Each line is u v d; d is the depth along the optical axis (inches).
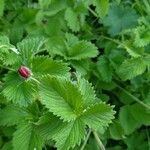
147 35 18.1
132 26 19.8
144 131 19.4
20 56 14.0
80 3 18.7
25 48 14.3
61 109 11.5
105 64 18.6
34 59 13.6
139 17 19.6
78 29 18.8
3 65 14.4
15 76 13.7
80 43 17.5
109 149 18.7
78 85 12.0
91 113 11.8
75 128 11.7
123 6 20.2
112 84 18.9
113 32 19.7
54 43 17.7
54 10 18.5
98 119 11.7
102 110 11.7
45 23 18.7
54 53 17.2
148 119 18.3
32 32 18.1
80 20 19.0
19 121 14.1
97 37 19.8
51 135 11.6
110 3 20.0
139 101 18.4
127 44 18.2
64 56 17.3
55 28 18.4
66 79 11.9
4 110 14.5
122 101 19.0
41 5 18.4
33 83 13.3
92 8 20.4
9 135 16.1
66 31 18.9
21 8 18.5
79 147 16.4
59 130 11.6
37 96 13.4
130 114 18.5
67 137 11.6
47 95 11.5
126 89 19.1
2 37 14.9
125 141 18.7
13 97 13.3
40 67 13.6
